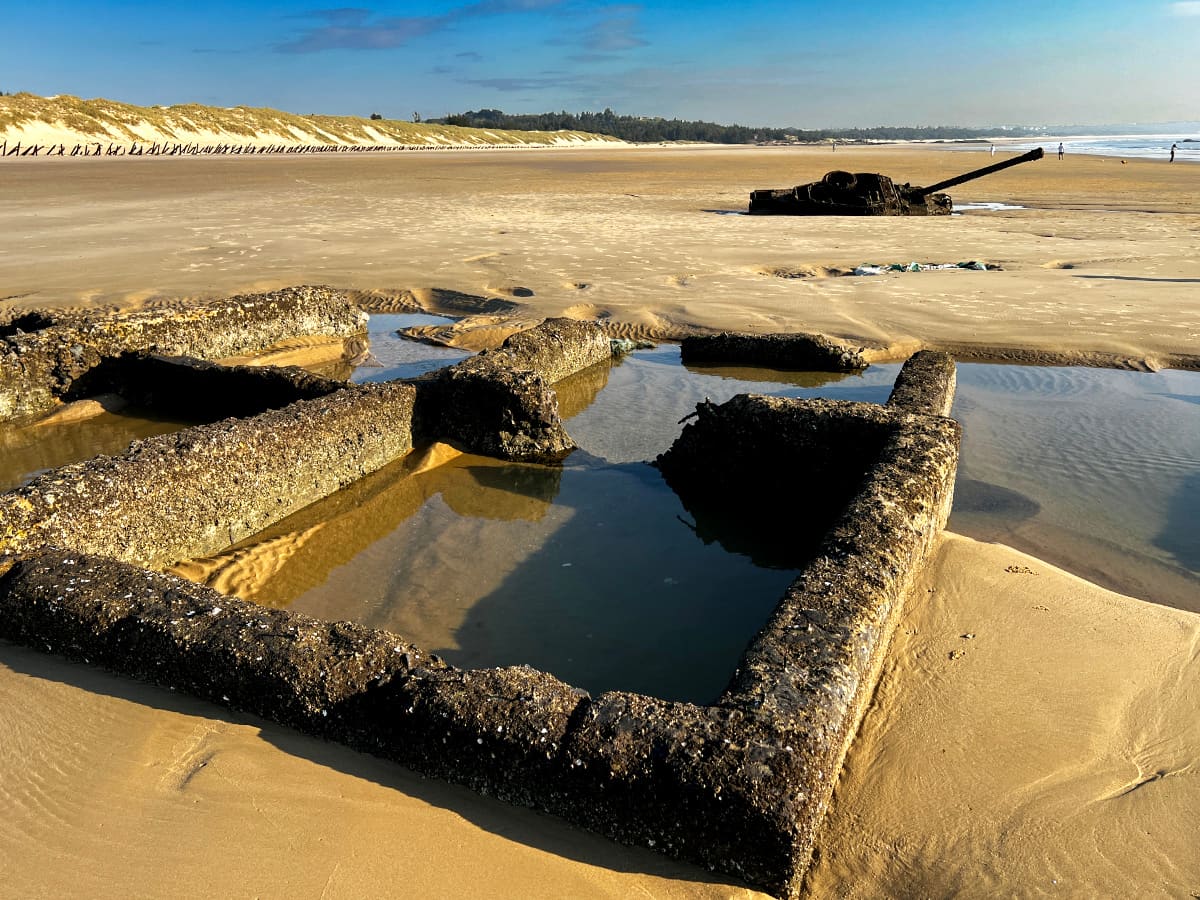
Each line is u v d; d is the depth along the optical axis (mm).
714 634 4277
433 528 5539
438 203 25281
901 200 22500
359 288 12453
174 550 4863
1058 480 6047
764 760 2551
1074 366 8781
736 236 17672
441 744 2859
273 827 2717
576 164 53656
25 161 46688
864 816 2885
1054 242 16453
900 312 10664
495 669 3070
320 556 5152
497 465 6570
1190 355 8797
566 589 4750
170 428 7547
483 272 13406
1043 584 4383
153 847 2648
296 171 41906
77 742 3111
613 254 15086
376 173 41000
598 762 2648
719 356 9344
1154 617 4070
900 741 3227
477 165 51062
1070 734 3244
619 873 2594
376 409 6316
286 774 2941
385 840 2668
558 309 11164
